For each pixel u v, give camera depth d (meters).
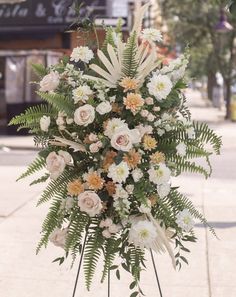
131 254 3.87
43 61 21.62
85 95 3.69
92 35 4.06
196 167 3.89
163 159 3.74
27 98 21.72
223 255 6.81
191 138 3.84
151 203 3.80
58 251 6.96
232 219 8.70
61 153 3.74
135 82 3.71
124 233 3.86
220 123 28.62
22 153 17.42
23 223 8.39
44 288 5.76
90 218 3.85
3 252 6.95
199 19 30.69
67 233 3.88
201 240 7.44
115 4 20.12
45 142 3.91
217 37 31.05
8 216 8.84
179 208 3.87
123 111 3.74
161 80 3.70
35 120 3.91
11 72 21.75
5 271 6.25
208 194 10.85
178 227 3.87
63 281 5.95
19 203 9.77
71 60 3.90
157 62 3.79
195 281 5.97
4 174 13.05
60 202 3.89
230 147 18.97
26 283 5.89
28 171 3.97
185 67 3.89
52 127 3.87
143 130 3.71
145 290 5.69
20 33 21.44
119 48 3.79
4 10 21.52
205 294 5.61
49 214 3.92
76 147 3.72
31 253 6.90
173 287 5.79
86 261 3.84
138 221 3.78
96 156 3.71
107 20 19.36
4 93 23.23
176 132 3.82
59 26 21.22
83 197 3.68
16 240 7.48
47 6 21.22
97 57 3.94
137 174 3.68
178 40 31.89
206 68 35.72
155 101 3.77
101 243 3.84
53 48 21.44
